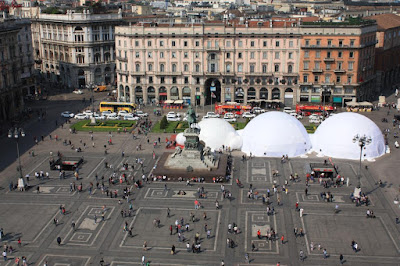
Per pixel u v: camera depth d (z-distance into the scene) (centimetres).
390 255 8869
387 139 15338
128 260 8794
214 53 19162
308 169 12569
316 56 18738
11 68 18212
